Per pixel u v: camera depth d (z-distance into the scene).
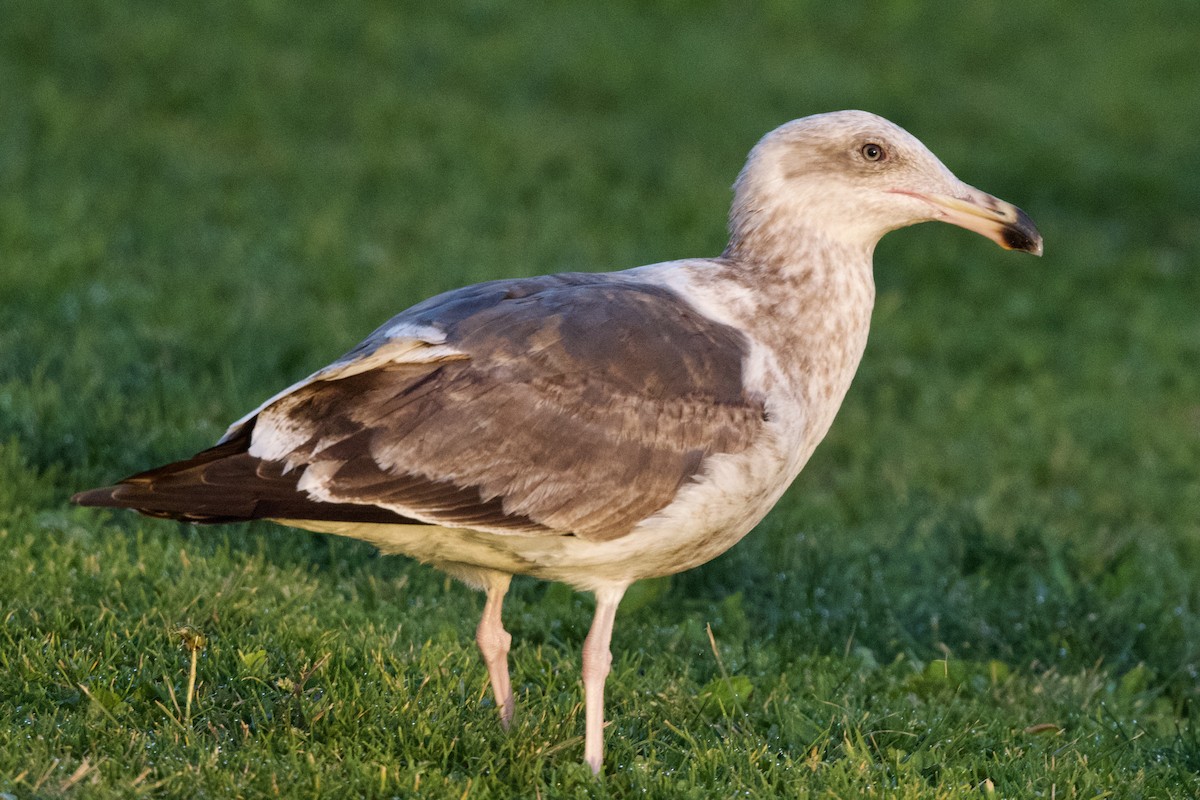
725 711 9.03
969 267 21.47
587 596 10.83
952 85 30.45
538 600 10.82
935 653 10.86
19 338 13.84
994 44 33.25
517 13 29.98
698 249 20.48
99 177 19.88
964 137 27.66
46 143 20.67
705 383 8.03
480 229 20.36
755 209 8.77
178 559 10.23
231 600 9.55
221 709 8.27
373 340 8.02
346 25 27.56
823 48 31.38
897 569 11.84
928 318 19.09
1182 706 10.55
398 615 10.00
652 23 30.97
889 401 16.38
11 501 10.83
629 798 7.82
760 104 27.47
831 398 8.65
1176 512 14.37
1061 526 13.65
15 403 12.21
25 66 23.47
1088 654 10.97
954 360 18.19
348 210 20.28
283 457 7.58
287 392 7.63
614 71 27.69
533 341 7.84
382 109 24.14
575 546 7.92
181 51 24.91
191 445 11.99
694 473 7.97
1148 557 12.79
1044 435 15.88
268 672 8.62
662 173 23.55
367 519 7.61
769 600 11.22
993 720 9.29
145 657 8.55
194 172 20.59
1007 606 11.43
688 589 11.37
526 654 9.66
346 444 7.61
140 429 12.23
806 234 8.66
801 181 8.70
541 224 20.69
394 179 21.69
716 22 31.56
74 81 23.38
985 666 10.41
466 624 10.11
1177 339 19.53
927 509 13.26
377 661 8.88
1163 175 26.95
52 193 18.80
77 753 7.68
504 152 23.27
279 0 28.03
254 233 18.86
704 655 10.09
